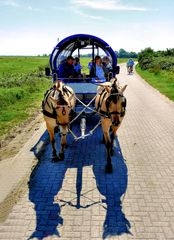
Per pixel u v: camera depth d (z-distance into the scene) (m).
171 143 5.04
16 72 20.50
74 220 2.89
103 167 4.09
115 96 3.48
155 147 4.86
